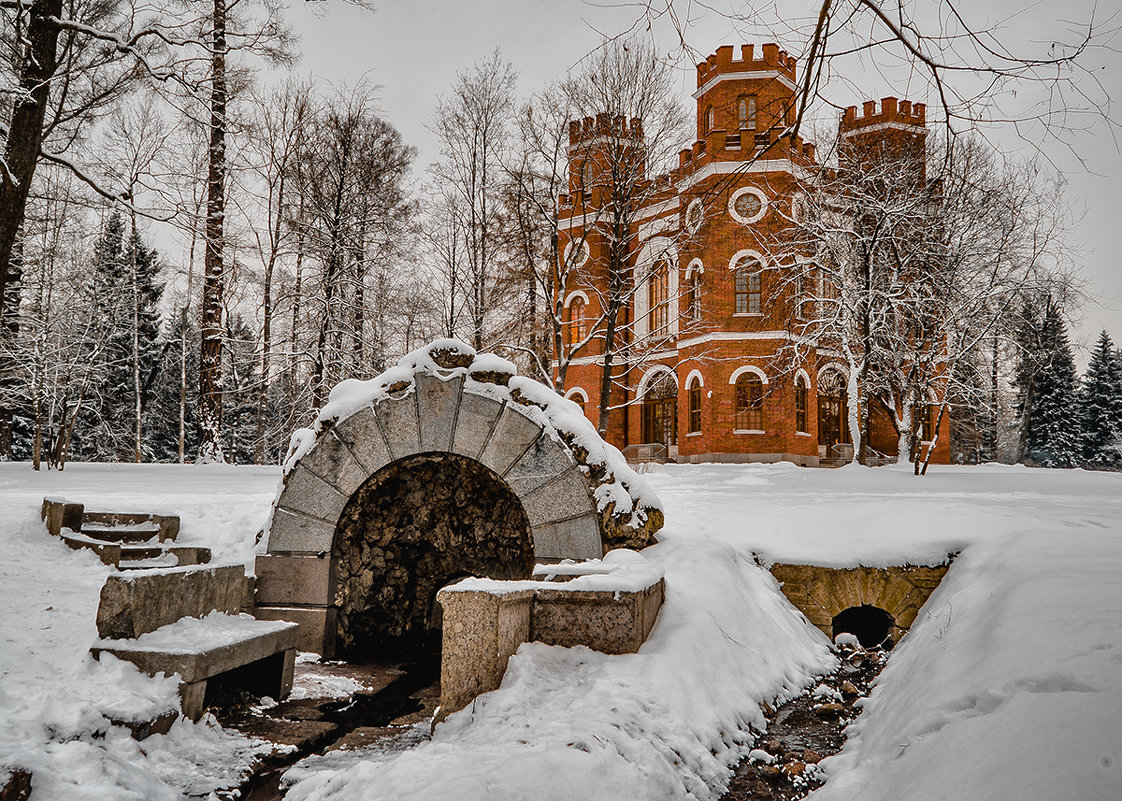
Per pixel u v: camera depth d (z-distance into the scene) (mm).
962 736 4195
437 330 26625
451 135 26109
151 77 12031
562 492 8898
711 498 13789
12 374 23703
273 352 24109
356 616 9805
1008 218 22656
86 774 4820
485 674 5875
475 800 3912
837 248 25531
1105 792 3062
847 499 13047
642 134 24297
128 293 33469
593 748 4656
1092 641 4656
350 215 26281
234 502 11242
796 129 5406
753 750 5969
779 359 31266
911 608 9438
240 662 6648
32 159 9461
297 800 4699
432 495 10266
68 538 9109
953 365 22125
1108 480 19688
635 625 6410
